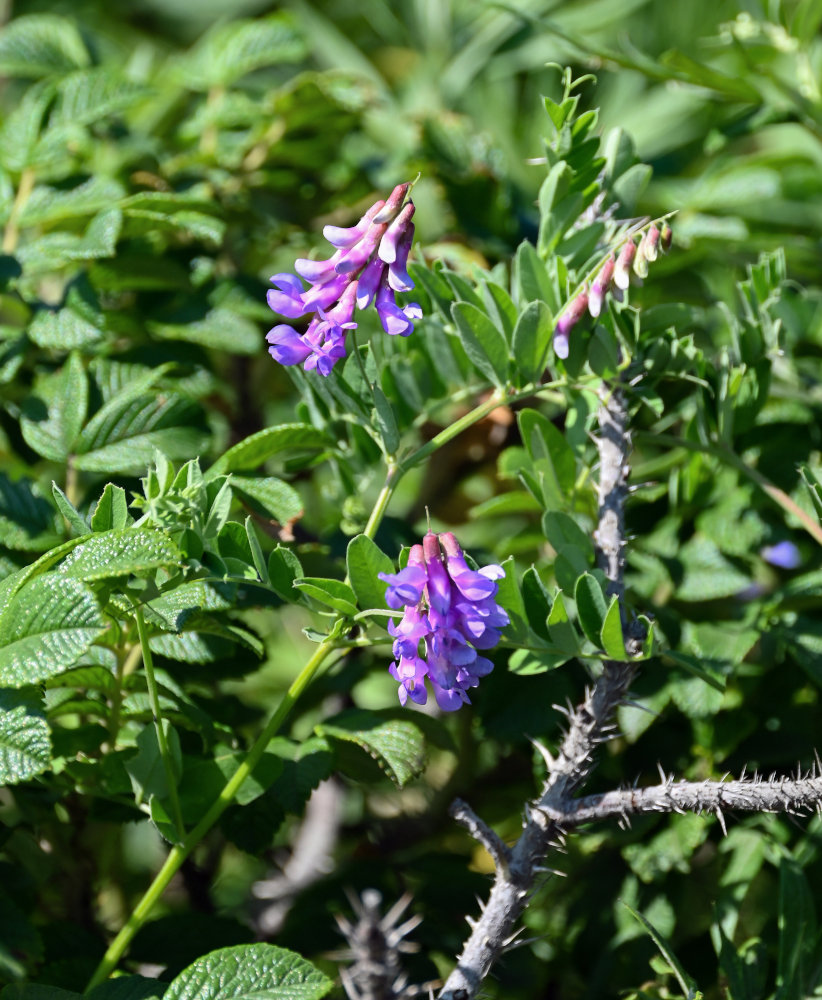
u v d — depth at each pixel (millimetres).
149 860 784
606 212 688
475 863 772
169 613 630
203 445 703
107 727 669
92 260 746
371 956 624
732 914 685
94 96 782
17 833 687
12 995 625
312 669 646
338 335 626
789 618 707
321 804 790
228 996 614
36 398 708
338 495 733
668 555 724
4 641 612
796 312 785
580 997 708
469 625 609
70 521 635
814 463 741
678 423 789
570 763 638
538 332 656
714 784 622
